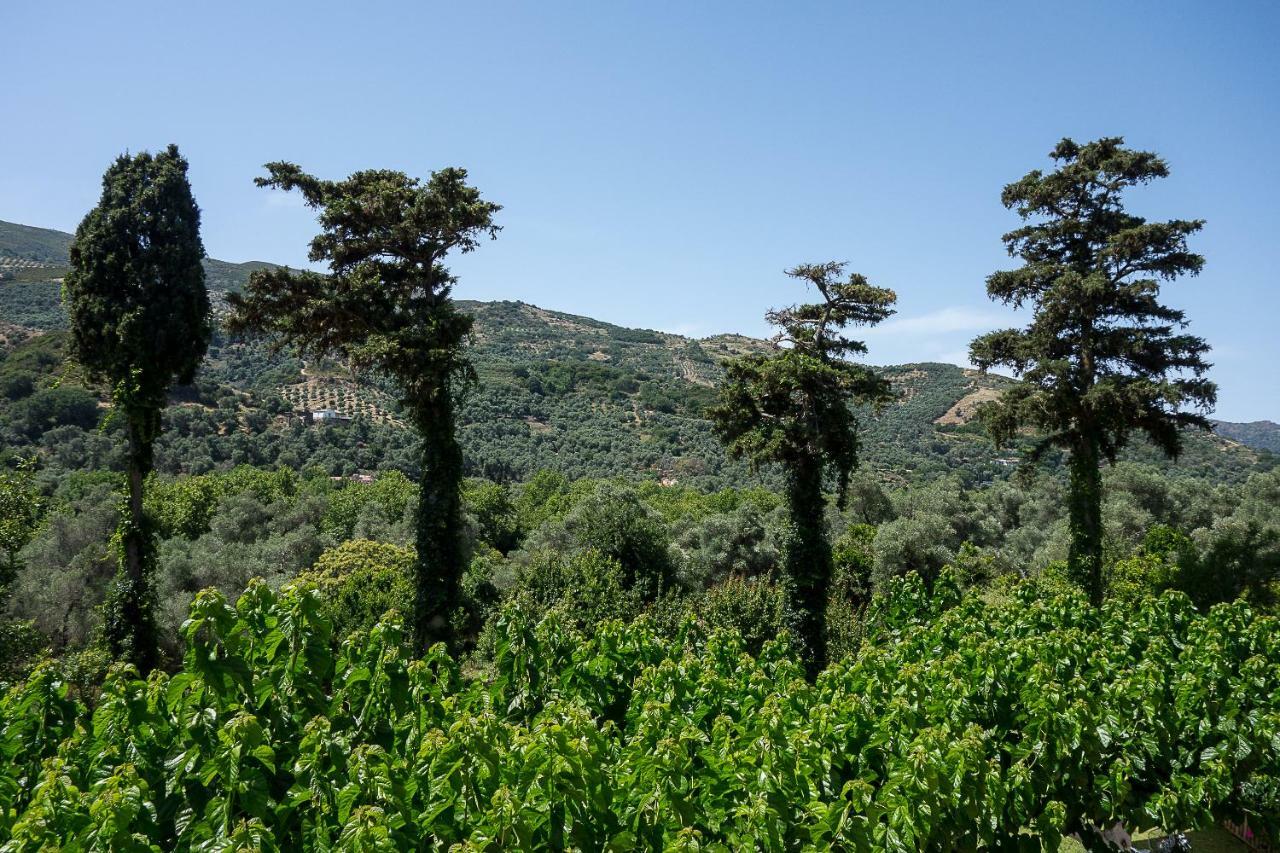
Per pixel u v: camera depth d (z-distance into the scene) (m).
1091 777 7.44
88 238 15.81
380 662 6.41
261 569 25.94
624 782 5.44
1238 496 36.00
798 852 5.25
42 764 5.29
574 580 19.98
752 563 29.48
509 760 5.27
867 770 6.49
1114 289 18.83
